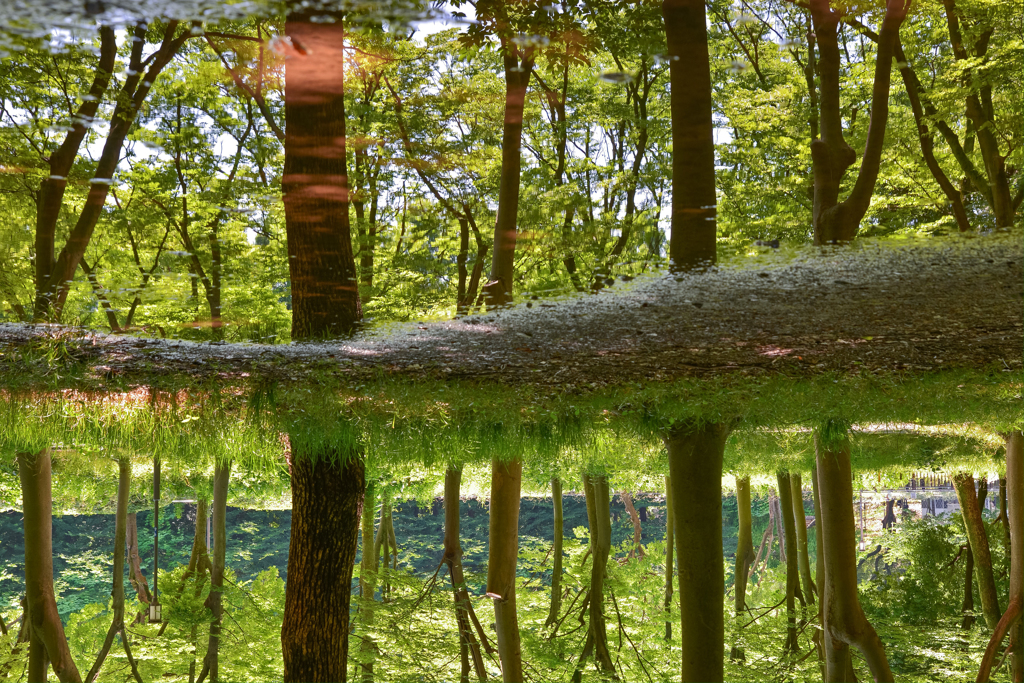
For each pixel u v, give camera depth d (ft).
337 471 21.67
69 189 37.99
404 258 44.21
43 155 34.68
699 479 21.59
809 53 42.37
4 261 37.06
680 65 26.27
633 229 43.68
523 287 44.55
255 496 49.62
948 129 36.52
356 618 42.78
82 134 34.47
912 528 65.72
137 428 22.27
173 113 42.34
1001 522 55.93
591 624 42.04
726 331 25.57
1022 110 34.30
